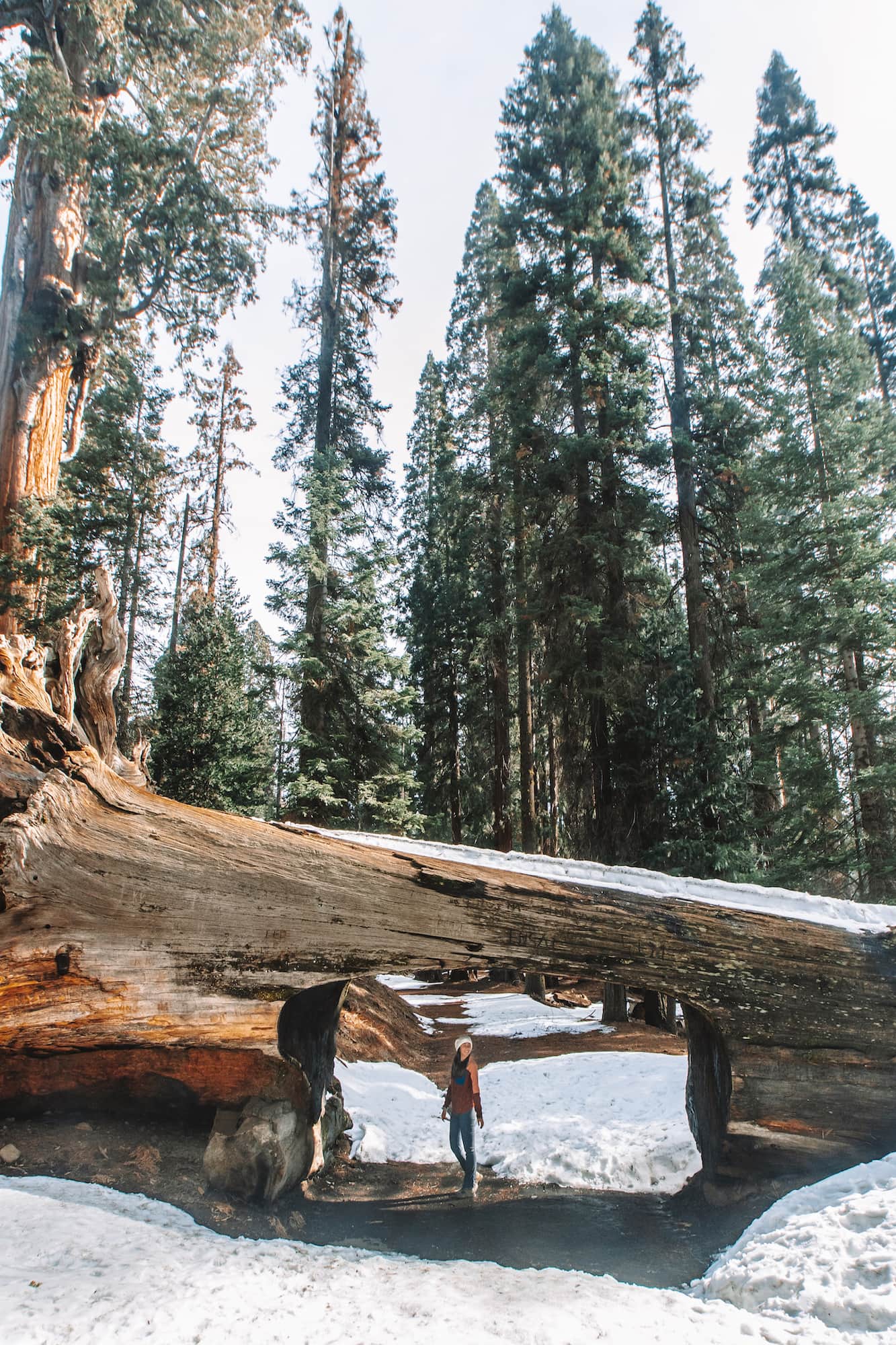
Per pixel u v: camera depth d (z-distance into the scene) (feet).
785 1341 14.11
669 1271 19.54
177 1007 23.59
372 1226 23.03
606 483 66.28
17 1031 22.67
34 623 52.13
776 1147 22.91
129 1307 14.23
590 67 77.00
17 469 56.95
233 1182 21.35
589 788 67.72
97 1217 18.17
